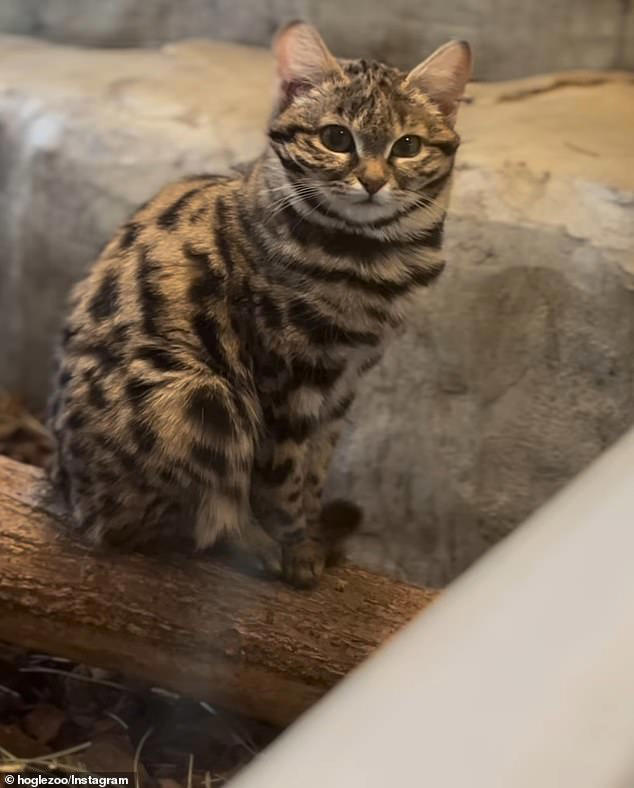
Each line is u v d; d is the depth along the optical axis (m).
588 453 0.77
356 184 0.65
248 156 0.88
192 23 1.14
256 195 0.67
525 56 0.99
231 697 0.69
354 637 0.66
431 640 0.42
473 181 0.79
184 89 0.98
